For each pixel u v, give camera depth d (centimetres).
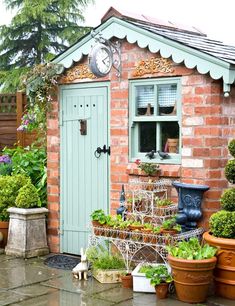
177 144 527
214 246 461
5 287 491
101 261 514
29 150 734
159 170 528
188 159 512
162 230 483
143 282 474
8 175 698
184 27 637
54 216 617
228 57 505
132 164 549
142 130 552
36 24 1452
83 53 577
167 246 469
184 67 512
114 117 563
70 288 488
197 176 507
